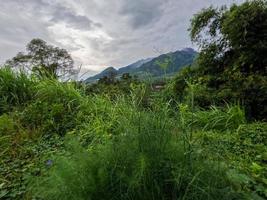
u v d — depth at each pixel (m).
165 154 2.12
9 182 2.97
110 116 4.43
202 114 5.56
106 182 2.02
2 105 5.26
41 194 2.10
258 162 3.42
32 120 4.80
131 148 2.15
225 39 9.13
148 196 1.95
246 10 8.33
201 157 2.20
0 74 5.75
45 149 3.89
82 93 5.86
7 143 3.96
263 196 2.49
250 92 7.11
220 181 2.04
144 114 2.46
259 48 7.99
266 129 5.00
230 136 4.48
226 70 8.59
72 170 2.04
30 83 5.94
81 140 3.90
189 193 1.94
